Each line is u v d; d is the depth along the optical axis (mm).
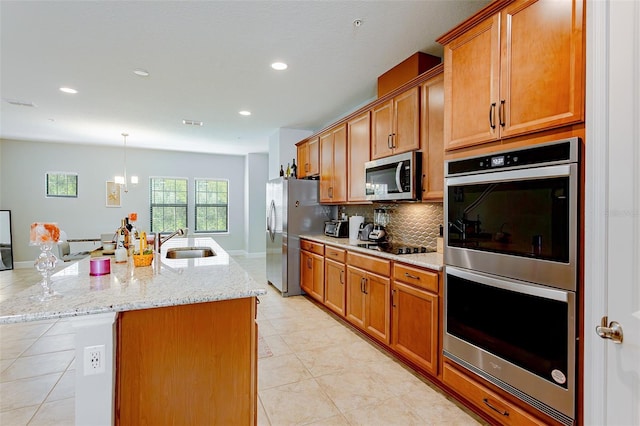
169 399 1438
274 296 4426
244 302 1565
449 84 1926
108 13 2152
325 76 3215
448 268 1933
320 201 4391
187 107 4176
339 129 3824
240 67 3002
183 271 1979
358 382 2236
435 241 2861
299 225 4453
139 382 1389
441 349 2074
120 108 4207
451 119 1908
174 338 1444
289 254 4414
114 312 1297
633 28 920
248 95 3744
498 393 1655
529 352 1466
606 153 1039
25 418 1862
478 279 1715
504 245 1577
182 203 7547
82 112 4367
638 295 891
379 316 2699
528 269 1460
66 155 6492
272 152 5672
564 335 1321
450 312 1928
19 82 3322
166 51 2689
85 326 1262
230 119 4746
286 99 3898
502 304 1591
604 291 1045
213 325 1510
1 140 6035
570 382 1308
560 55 1343
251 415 1570
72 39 2484
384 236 3475
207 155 7723
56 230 1503
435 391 2131
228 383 1535
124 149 6957
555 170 1333
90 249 6586
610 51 1018
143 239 2166
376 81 3328
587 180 1205
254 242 7727
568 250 1296
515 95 1529
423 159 2510
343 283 3283
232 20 2250
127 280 1719
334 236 4137
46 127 5176
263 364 2486
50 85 3406
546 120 1392
